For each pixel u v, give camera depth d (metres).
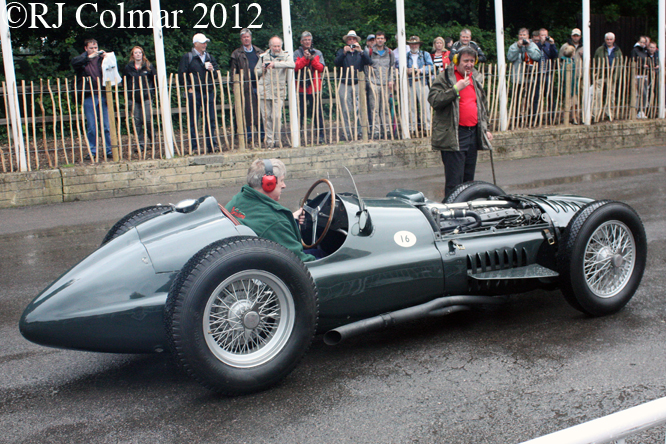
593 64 12.76
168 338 2.92
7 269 5.66
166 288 3.16
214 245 3.00
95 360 3.70
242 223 3.46
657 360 3.37
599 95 13.06
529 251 4.05
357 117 10.80
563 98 12.77
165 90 9.45
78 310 3.03
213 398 3.17
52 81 12.74
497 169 10.66
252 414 2.99
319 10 18.36
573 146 12.38
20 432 2.89
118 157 9.32
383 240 3.66
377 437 2.74
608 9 19.00
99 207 8.38
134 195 9.15
